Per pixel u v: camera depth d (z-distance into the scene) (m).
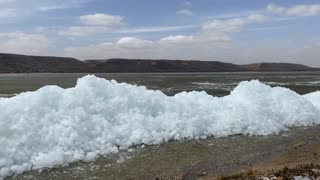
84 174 8.74
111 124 11.68
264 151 10.78
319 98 19.22
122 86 13.65
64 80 72.81
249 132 12.91
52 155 9.34
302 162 9.55
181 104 13.80
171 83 54.22
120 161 9.70
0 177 8.41
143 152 10.52
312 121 14.99
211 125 13.03
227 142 11.77
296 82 56.19
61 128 10.46
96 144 10.54
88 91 12.56
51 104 11.41
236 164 9.52
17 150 9.27
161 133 11.83
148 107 13.05
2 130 9.59
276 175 8.02
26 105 10.92
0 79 79.12
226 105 14.48
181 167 9.28
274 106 15.50
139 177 8.57
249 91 16.06
